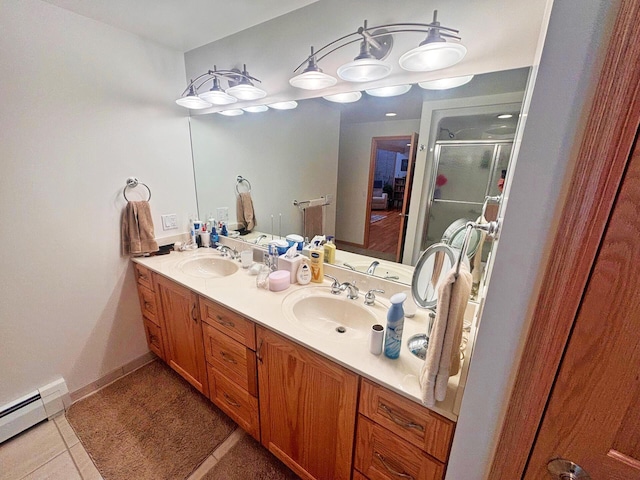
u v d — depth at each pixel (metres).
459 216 1.19
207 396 1.64
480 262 1.13
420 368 0.90
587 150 0.41
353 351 0.98
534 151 0.47
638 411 0.46
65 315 1.62
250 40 1.56
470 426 0.66
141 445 1.47
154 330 1.92
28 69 1.31
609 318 0.45
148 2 1.30
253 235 2.01
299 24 1.36
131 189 1.78
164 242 2.01
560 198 0.46
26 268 1.44
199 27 1.55
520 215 0.50
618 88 0.38
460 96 1.08
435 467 0.81
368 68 1.09
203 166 2.08
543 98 0.45
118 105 1.64
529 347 0.52
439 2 1.01
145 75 1.74
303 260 1.49
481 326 0.58
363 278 1.45
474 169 1.12
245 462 1.39
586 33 0.40
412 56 0.96
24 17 1.26
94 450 1.43
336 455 1.07
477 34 0.97
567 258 0.45
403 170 1.30
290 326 1.12
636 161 0.39
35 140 1.37
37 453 1.41
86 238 1.63
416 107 1.20
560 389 0.51
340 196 1.52
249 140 1.83
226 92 1.58
